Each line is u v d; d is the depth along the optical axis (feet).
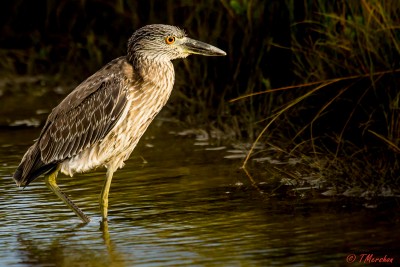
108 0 68.18
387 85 42.45
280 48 50.90
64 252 32.50
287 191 39.04
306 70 46.96
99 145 38.70
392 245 31.17
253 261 30.35
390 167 38.63
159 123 55.52
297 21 49.90
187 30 58.65
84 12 69.46
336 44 44.16
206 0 57.88
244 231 33.76
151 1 63.98
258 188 39.81
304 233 33.04
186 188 40.45
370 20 43.42
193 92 55.31
